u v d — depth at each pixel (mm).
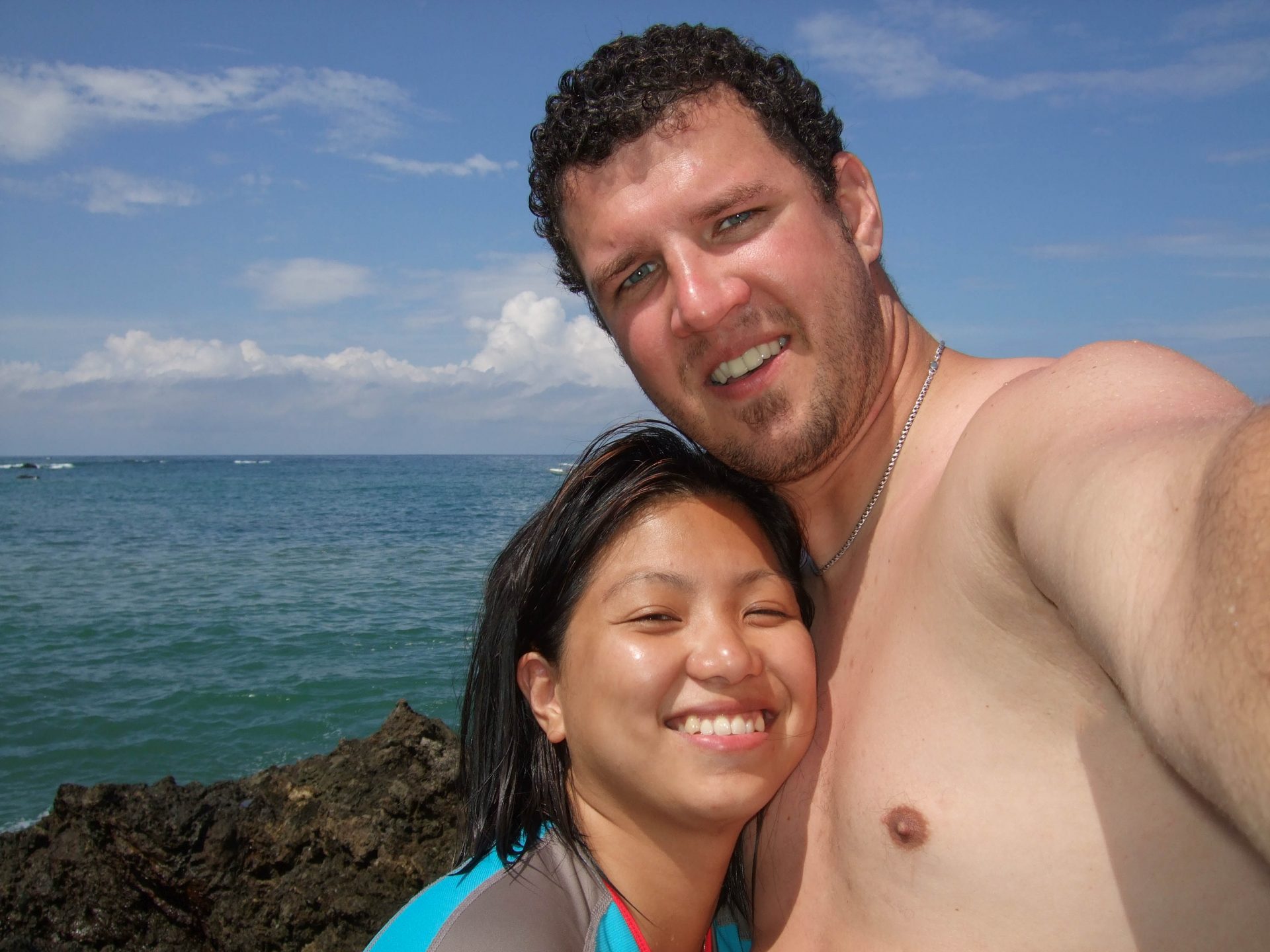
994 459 394
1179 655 230
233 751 2740
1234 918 375
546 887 522
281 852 1317
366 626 4234
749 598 545
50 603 4988
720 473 592
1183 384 332
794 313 534
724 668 512
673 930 565
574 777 582
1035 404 376
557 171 577
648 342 567
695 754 521
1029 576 396
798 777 545
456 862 651
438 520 10125
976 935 420
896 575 506
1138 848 392
